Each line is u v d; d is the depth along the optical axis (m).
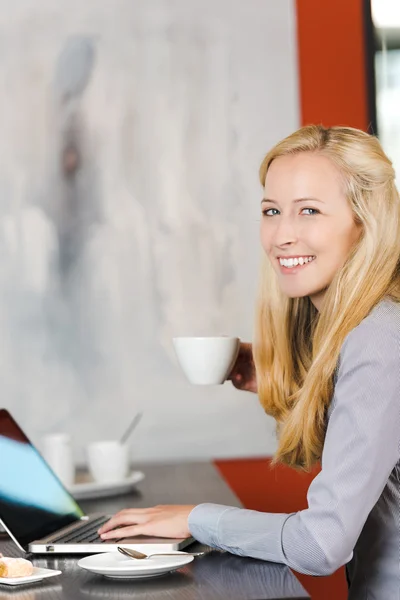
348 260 1.74
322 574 1.56
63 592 1.45
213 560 1.65
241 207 3.45
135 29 3.42
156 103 3.43
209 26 3.45
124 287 3.42
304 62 3.53
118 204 3.42
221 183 3.45
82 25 3.41
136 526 1.77
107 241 3.41
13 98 3.38
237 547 1.64
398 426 1.57
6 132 3.38
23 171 3.39
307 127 1.84
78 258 3.40
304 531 1.54
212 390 3.45
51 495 2.03
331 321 1.71
